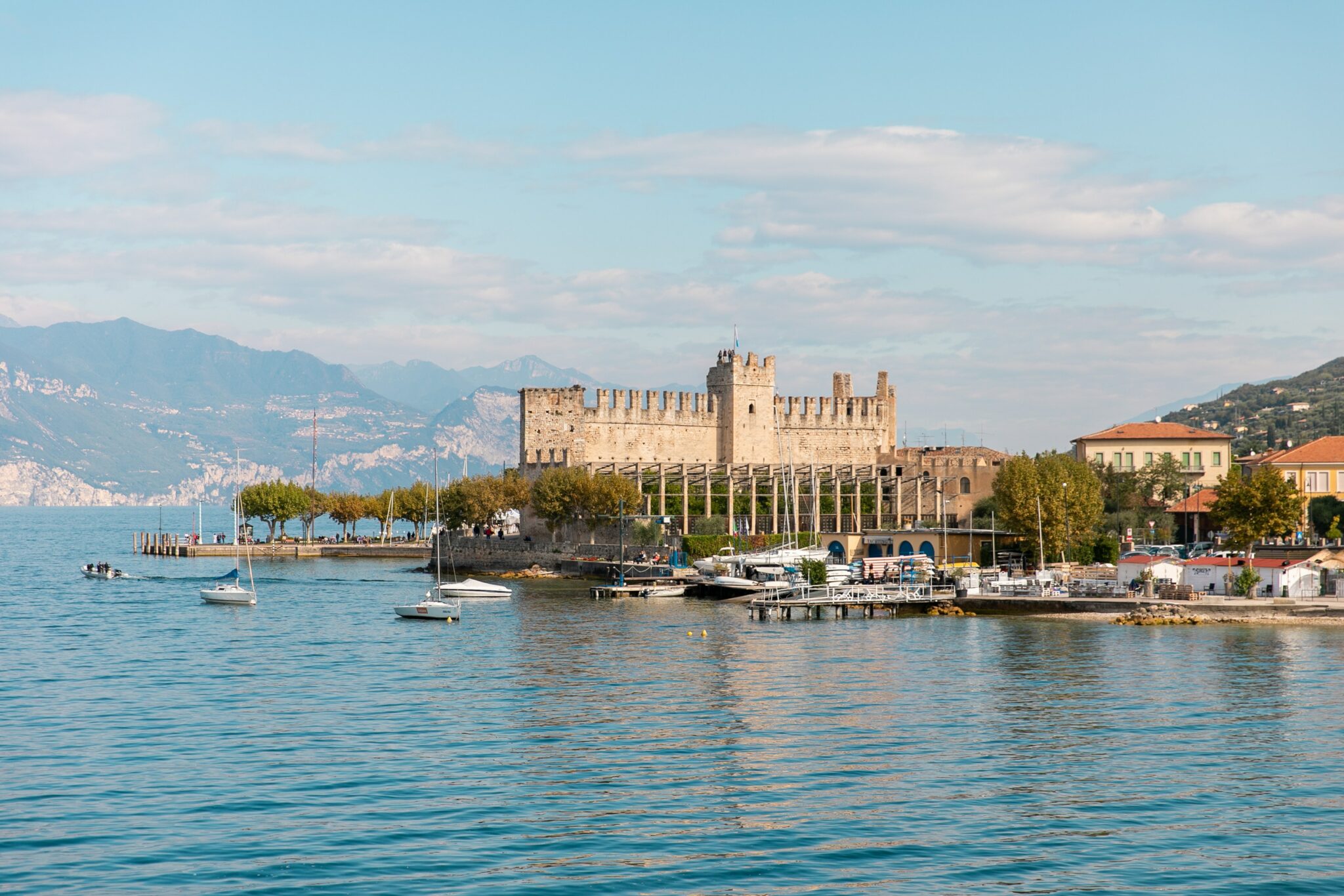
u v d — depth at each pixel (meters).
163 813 53.75
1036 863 48.25
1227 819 53.69
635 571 160.88
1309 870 47.62
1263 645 100.56
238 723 71.81
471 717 73.62
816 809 54.81
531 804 55.47
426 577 185.12
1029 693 80.69
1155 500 184.25
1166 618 114.44
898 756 64.12
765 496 194.50
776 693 80.88
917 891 45.44
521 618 126.19
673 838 50.84
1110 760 63.16
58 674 91.06
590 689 82.75
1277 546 132.88
